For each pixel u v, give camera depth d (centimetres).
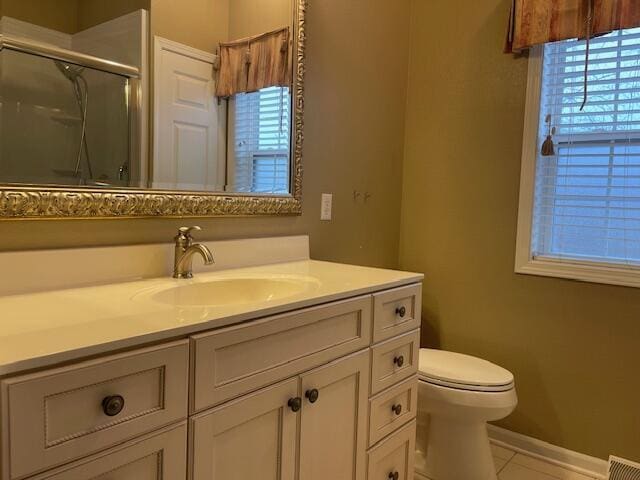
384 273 157
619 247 200
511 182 220
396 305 148
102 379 76
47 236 119
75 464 74
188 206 147
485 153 227
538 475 203
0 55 109
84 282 123
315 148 195
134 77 135
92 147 126
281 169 180
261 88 171
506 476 202
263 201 172
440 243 243
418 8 245
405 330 153
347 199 214
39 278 115
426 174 246
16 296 110
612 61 196
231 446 99
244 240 165
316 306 117
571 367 209
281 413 109
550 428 215
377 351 140
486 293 230
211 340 92
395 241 250
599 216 204
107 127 129
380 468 146
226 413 96
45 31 116
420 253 249
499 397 177
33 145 115
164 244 141
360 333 133
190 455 90
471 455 188
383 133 234
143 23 137
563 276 208
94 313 95
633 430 196
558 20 195
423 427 206
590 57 201
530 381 220
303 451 116
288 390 110
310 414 117
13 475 67
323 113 197
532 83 211
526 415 221
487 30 223
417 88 246
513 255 222
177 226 147
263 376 104
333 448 127
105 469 78
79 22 122
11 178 112
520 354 222
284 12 177
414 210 250
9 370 67
